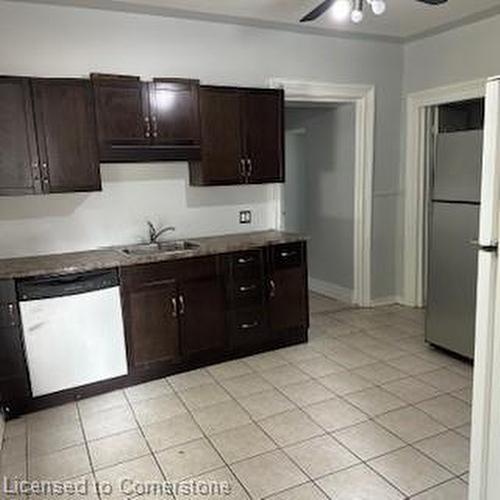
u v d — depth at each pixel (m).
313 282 5.42
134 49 3.38
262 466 2.24
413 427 2.53
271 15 3.46
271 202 4.13
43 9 3.09
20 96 2.83
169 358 3.23
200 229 3.85
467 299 3.23
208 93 3.42
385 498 1.99
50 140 2.94
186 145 3.38
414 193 4.54
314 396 2.91
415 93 4.38
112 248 3.46
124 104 3.12
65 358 2.87
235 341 3.49
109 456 2.37
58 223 3.31
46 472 2.26
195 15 3.42
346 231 4.79
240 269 3.42
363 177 4.49
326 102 4.31
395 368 3.29
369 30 3.92
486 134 1.60
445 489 2.03
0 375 2.70
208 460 2.30
